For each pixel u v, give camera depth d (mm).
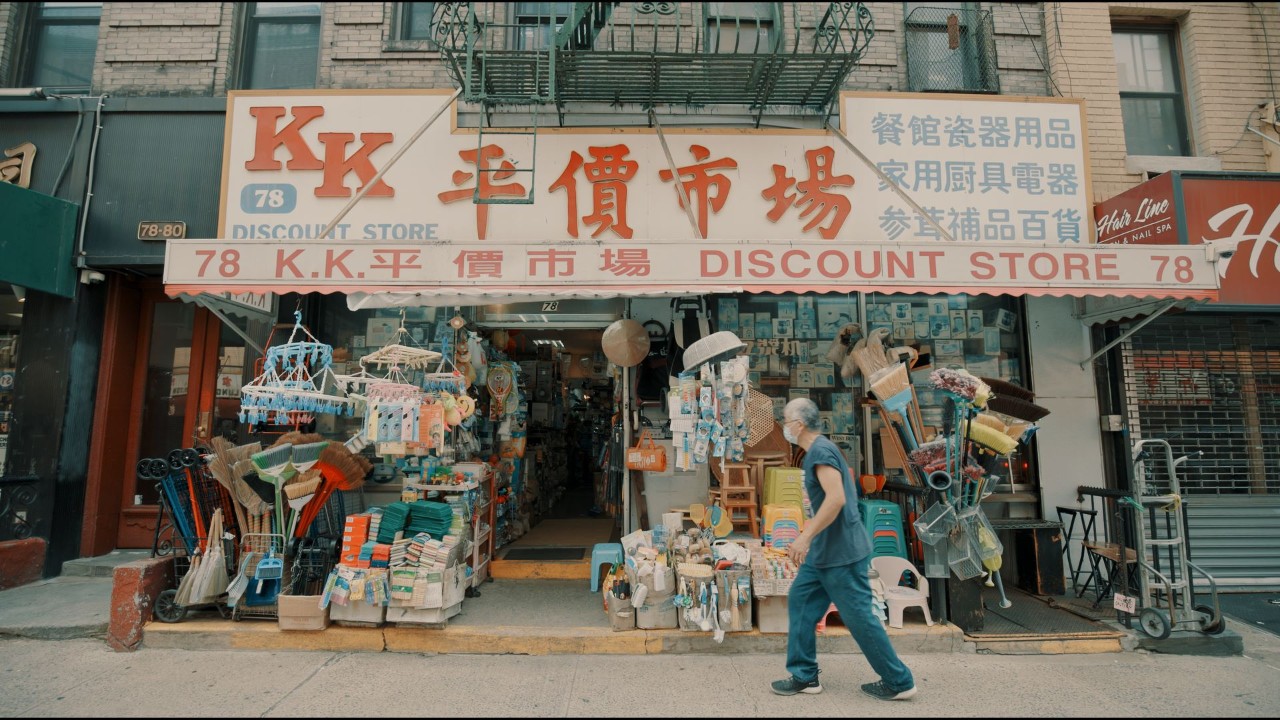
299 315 4922
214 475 4621
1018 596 5441
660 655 4285
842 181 5758
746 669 4059
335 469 4598
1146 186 5395
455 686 3799
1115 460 6000
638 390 6035
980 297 6340
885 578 4695
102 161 6055
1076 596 5434
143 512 6207
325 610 4340
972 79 6574
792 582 3887
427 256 4352
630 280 4344
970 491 4695
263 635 4332
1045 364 6117
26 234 5512
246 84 6629
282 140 5742
